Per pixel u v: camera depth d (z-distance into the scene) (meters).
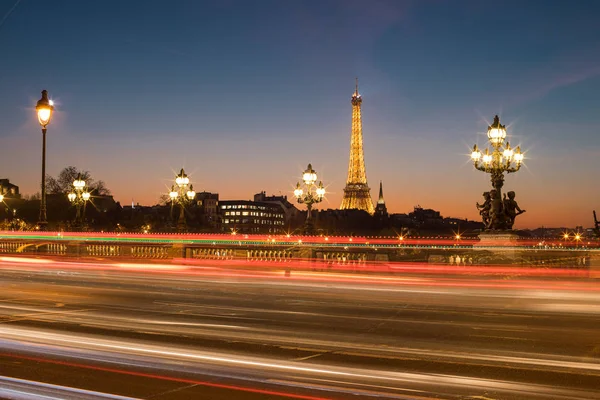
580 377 11.06
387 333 15.53
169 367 11.51
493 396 9.80
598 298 23.91
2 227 66.44
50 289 25.83
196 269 37.59
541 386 10.43
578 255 37.44
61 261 42.91
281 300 22.52
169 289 26.22
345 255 39.81
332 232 51.12
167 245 43.81
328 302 22.03
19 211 153.50
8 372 11.03
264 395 9.68
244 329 15.91
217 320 17.42
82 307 20.05
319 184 45.00
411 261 39.50
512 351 13.38
